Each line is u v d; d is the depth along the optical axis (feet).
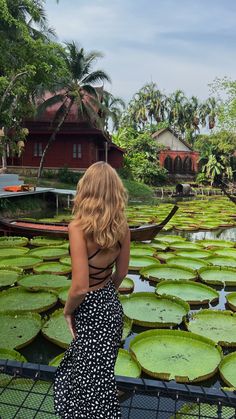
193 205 80.53
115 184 6.68
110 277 7.13
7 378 11.01
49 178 91.81
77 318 6.89
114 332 6.94
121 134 143.43
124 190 6.87
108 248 6.66
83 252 6.47
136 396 10.17
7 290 21.94
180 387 9.48
